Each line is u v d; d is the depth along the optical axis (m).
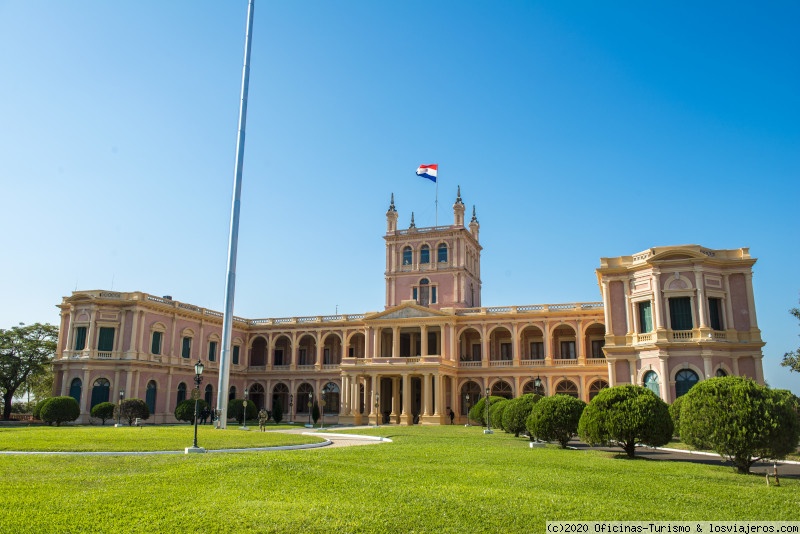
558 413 34.72
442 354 76.88
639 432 28.34
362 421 75.62
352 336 86.50
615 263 55.97
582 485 18.97
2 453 26.00
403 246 87.81
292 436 39.25
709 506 16.39
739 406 23.36
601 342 74.75
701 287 49.88
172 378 74.38
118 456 25.02
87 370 66.94
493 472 21.41
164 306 73.50
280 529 13.10
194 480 18.41
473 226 95.50
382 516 14.25
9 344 73.69
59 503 15.05
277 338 89.19
